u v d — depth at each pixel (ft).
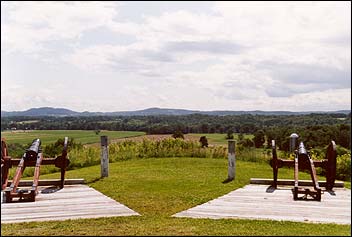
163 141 60.08
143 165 48.01
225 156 55.93
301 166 34.37
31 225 21.88
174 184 34.47
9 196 28.27
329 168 33.40
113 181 36.14
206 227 20.59
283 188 33.47
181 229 20.07
